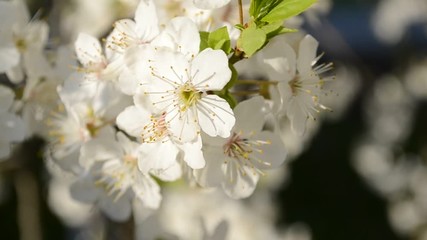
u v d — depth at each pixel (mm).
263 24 298
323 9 399
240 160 309
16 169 490
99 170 332
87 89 324
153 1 311
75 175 345
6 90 343
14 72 358
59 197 561
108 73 317
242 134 307
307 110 312
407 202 734
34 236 506
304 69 311
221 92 299
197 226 505
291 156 506
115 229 388
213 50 288
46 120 353
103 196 343
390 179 743
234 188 309
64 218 573
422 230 729
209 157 304
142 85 296
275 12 298
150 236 397
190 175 313
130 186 335
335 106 671
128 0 371
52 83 357
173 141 298
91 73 325
